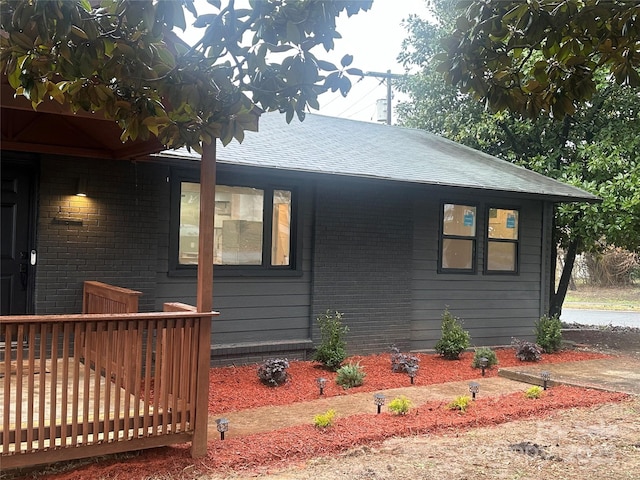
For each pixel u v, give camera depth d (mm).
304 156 7855
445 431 5000
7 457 3537
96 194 6445
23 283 6215
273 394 6238
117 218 6582
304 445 4445
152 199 6816
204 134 3107
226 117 3020
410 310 8992
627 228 10945
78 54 2564
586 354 9594
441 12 13719
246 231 7707
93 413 4047
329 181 7977
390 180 7695
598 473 4109
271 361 6781
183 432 4129
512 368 7957
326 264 8203
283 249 8016
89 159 6402
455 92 13797
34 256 6168
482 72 3287
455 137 13805
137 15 2373
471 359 8688
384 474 3988
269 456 4227
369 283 8578
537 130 12805
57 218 6219
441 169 9148
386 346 8727
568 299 25562
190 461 4074
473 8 2988
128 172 6656
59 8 2307
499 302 9953
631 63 3252
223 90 2852
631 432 5055
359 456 4340
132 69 2729
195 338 4195
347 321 8375
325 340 7766
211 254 4258
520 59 4113
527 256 10289
